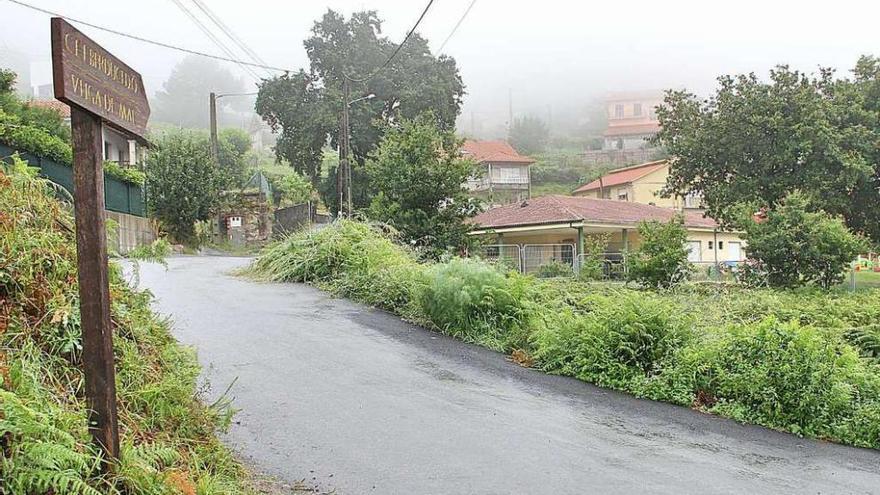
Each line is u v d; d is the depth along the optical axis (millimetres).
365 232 14914
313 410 6176
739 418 7230
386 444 5531
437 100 37125
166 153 32125
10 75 21250
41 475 3137
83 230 3391
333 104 35281
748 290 15219
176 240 32031
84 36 3252
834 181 22156
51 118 21641
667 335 8484
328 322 10078
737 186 23328
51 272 5312
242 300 11375
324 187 37781
